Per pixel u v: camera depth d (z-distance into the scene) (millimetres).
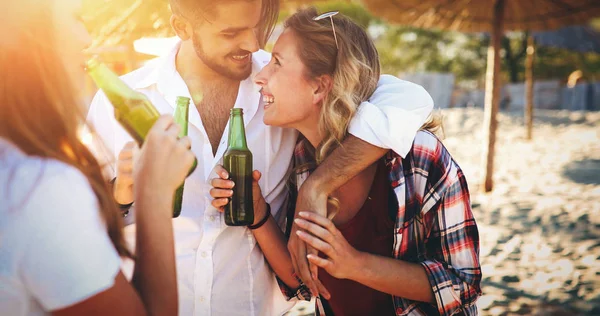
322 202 1734
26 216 995
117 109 1451
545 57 30016
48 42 1068
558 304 4047
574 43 17734
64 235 1005
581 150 11234
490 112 7621
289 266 2010
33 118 1051
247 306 2039
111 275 1047
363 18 27234
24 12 1045
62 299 1009
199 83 2113
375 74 1883
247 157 1818
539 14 8242
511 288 4391
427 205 1815
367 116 1736
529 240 5559
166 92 2070
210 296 1983
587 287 4309
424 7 8320
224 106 2135
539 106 21031
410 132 1728
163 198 1211
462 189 1826
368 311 1944
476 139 12977
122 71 3139
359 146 1741
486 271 4801
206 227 1979
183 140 1273
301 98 1844
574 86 20750
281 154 2115
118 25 3016
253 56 2168
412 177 1819
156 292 1167
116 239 1153
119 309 1053
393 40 31422
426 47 31328
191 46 2094
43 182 1009
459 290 1791
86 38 1161
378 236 1875
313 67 1814
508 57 30062
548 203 6992
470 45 31188
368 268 1722
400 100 1802
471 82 31188
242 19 1913
